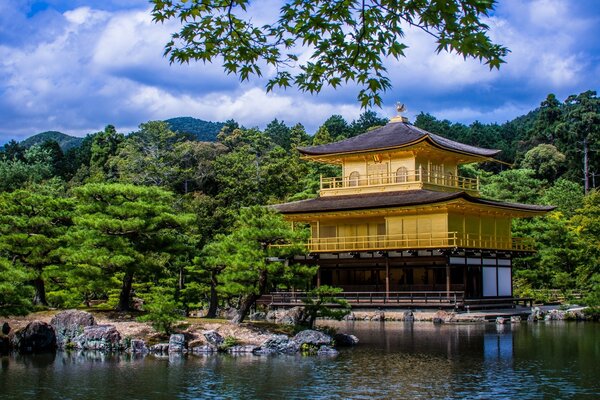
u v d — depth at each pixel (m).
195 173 117.25
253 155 117.31
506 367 35.72
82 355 40.66
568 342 45.59
